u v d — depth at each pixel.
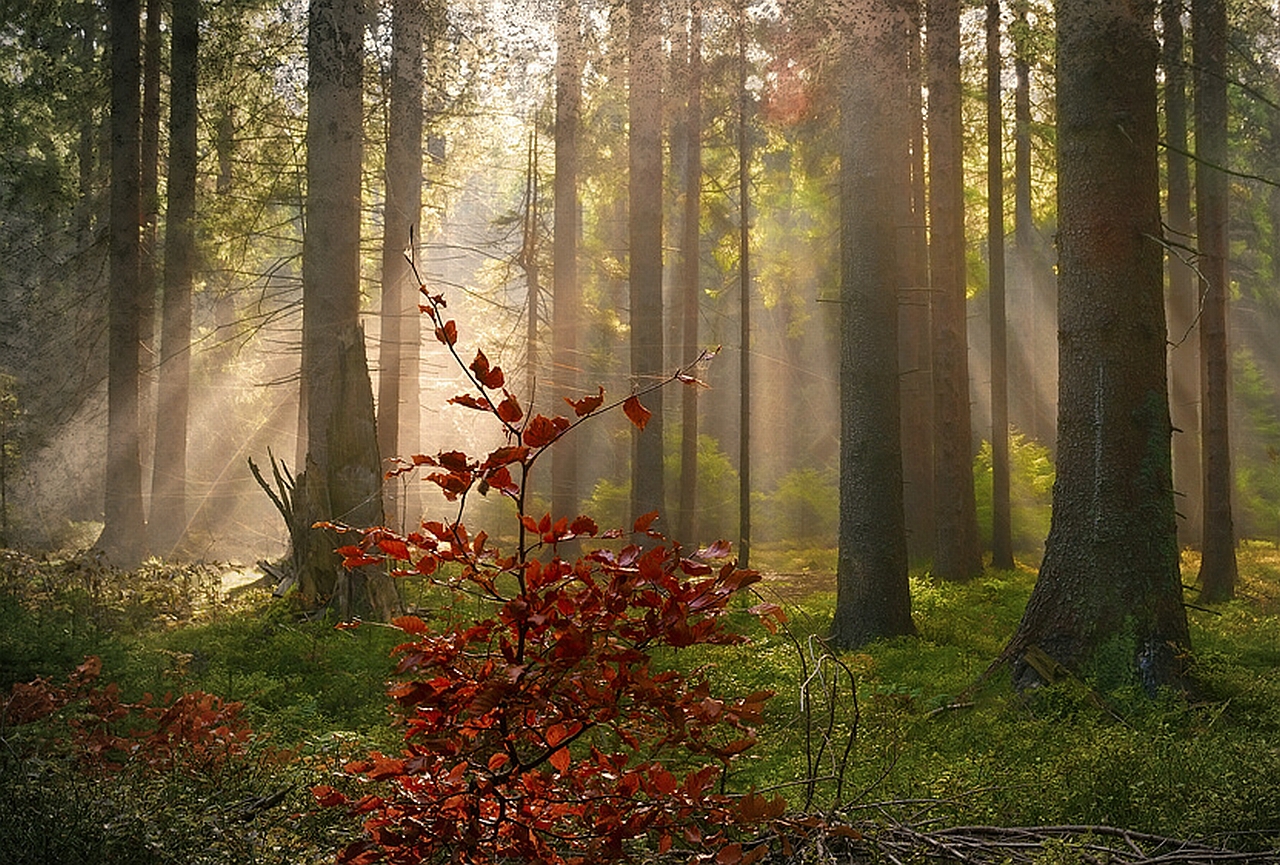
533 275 26.78
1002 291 21.88
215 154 25.89
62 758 5.55
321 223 16.09
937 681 10.42
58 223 27.47
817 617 14.28
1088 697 9.05
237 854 4.36
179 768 5.38
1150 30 10.09
